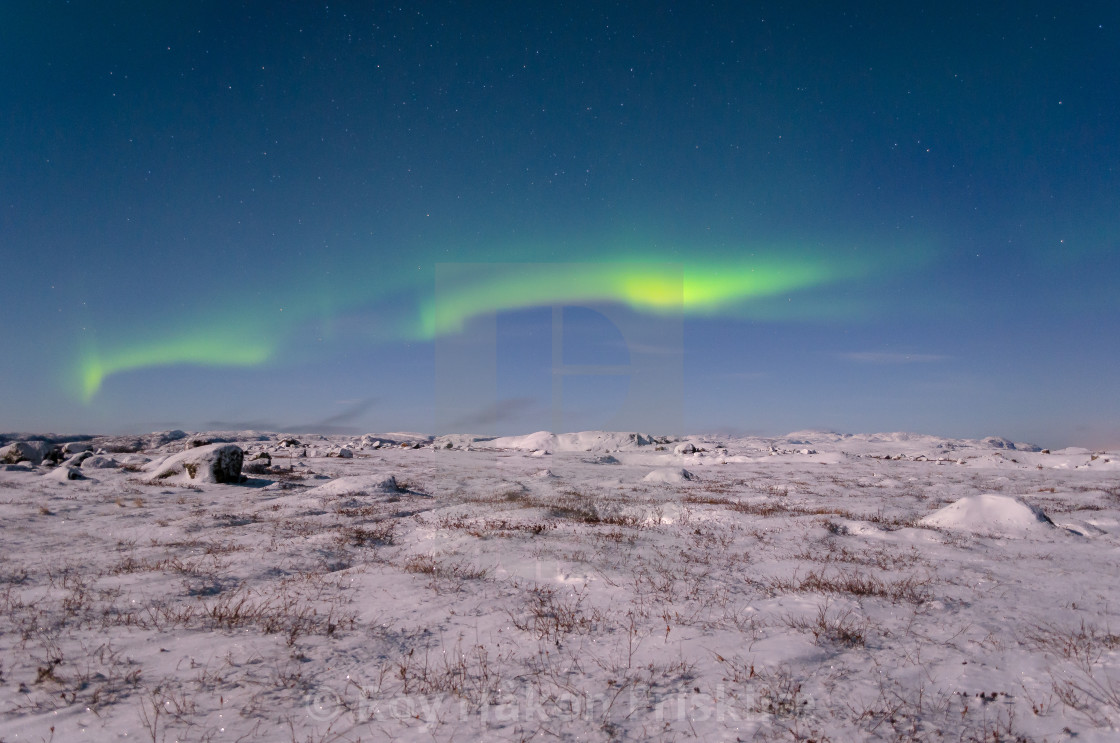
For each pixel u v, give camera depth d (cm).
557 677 456
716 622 583
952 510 1292
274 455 4019
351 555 966
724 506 1596
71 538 1078
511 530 1156
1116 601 656
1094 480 2761
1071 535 1119
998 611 615
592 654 503
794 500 1878
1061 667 467
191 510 1461
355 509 1530
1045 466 3816
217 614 612
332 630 566
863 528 1172
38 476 2030
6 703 403
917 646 513
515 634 556
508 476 2592
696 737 366
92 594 688
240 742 359
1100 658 485
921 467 3922
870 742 359
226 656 496
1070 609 625
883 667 468
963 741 360
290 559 909
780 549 969
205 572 807
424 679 454
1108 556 910
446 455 4106
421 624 586
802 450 6153
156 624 579
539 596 688
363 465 3231
